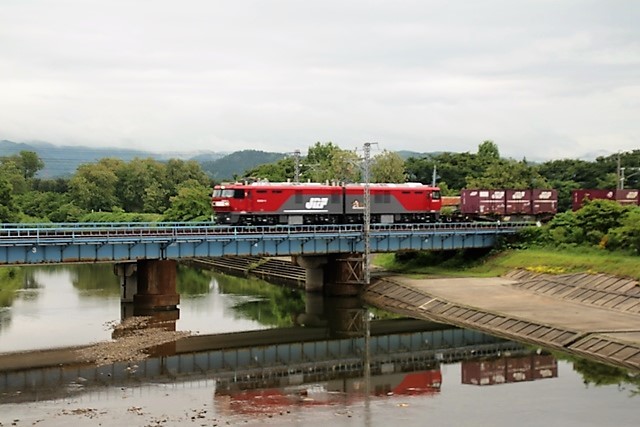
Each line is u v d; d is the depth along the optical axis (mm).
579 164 192250
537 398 54000
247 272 139500
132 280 93375
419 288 98312
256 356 70625
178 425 48281
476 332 79250
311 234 98312
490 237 115375
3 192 157750
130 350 71000
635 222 98812
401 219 117938
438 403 53500
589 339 68000
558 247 107562
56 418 49594
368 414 50906
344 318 91062
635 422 48438
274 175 197250
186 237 89062
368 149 104938
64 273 136125
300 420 49531
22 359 66688
